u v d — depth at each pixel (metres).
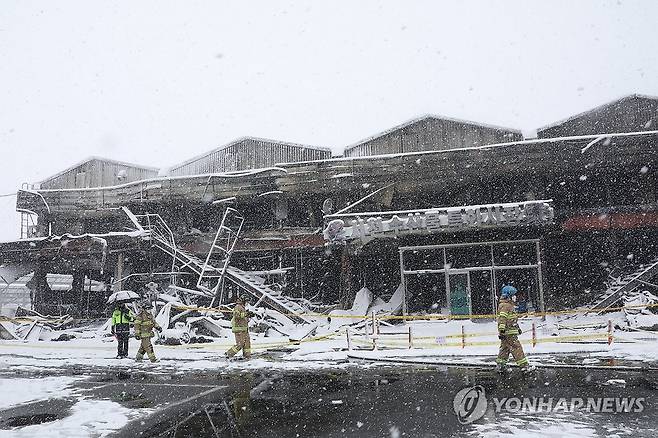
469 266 22.08
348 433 5.81
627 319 18.34
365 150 28.84
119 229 32.19
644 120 26.39
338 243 22.28
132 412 7.19
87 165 34.59
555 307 21.34
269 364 12.23
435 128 28.09
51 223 32.78
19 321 23.19
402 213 22.17
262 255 28.67
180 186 29.45
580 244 25.45
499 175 25.25
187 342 18.55
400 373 10.14
